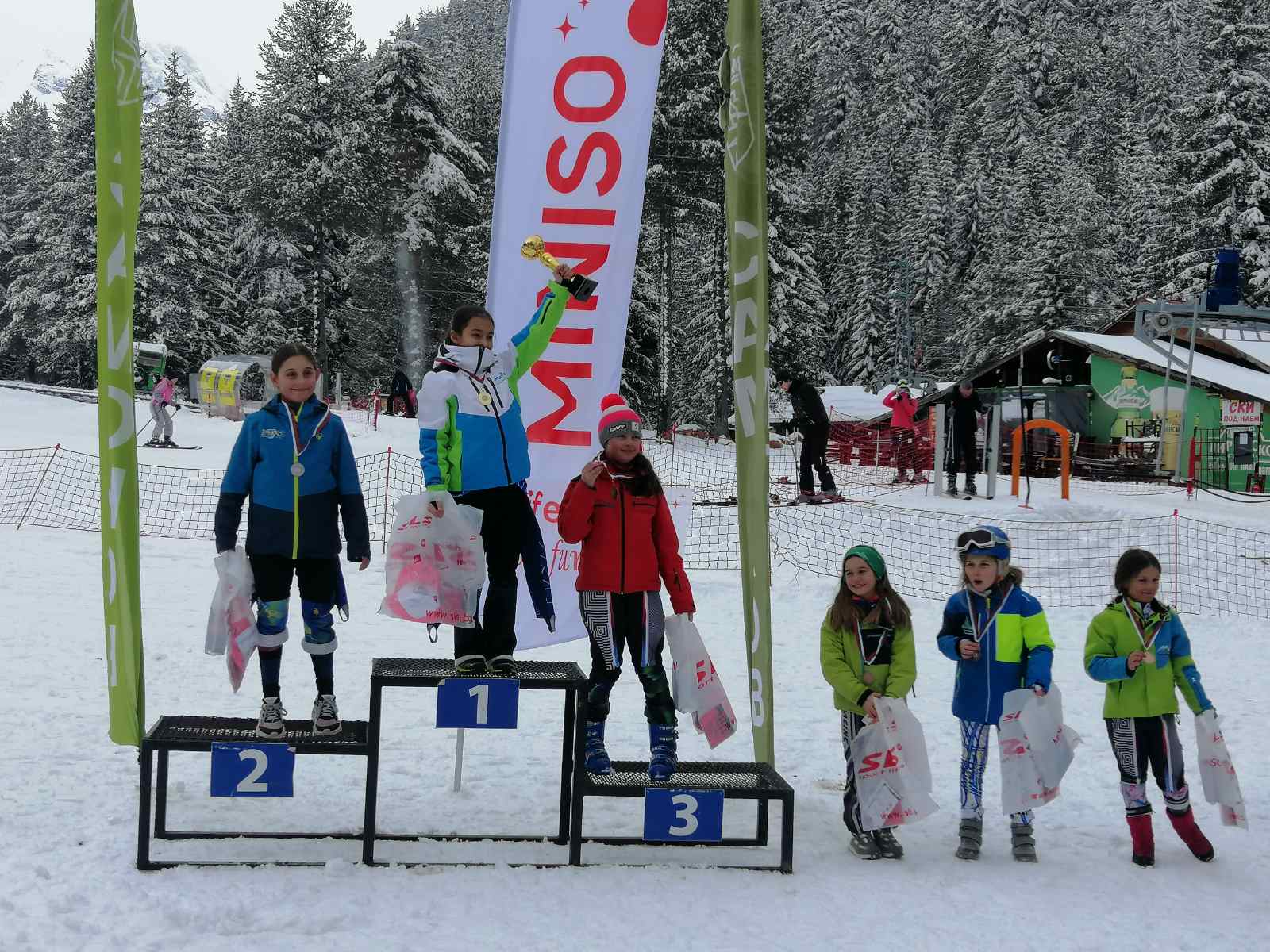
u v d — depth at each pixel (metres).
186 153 55.28
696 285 50.88
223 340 54.72
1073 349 30.16
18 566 11.78
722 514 16.36
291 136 48.94
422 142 48.91
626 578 5.10
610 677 5.11
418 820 5.24
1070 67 104.31
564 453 7.37
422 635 9.73
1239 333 30.36
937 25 127.31
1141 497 19.91
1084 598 12.62
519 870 4.63
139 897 4.10
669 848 5.08
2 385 48.12
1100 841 5.32
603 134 7.25
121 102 5.07
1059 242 55.84
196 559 13.02
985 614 5.18
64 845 4.62
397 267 48.88
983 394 31.17
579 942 3.88
